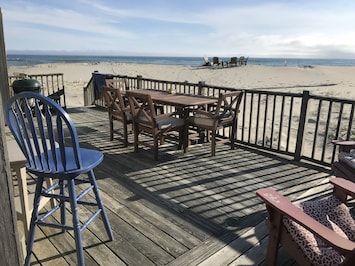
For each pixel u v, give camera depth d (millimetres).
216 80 17016
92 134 5055
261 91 4184
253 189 2949
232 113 4168
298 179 3229
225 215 2430
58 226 1704
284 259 1880
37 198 1724
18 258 936
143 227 2219
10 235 899
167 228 2213
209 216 2408
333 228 1658
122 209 2488
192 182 3096
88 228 2182
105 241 2029
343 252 1135
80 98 10641
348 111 7988
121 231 2156
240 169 3506
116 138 4691
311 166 3637
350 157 2605
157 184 3025
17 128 1580
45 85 13586
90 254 1888
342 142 2744
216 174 3332
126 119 4254
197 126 4047
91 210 2457
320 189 2961
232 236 2121
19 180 1757
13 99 1533
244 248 1978
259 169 3518
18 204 2020
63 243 2000
